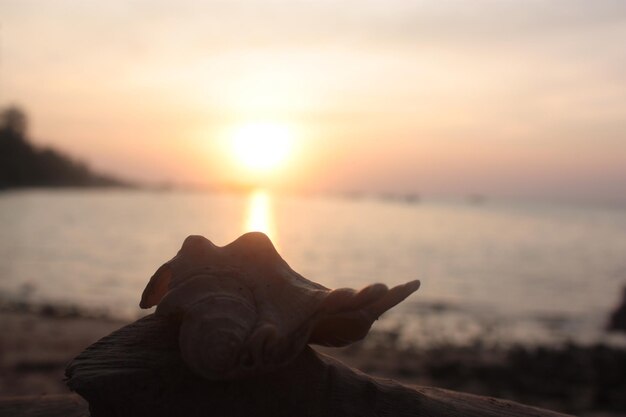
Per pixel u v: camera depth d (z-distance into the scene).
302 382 2.20
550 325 23.19
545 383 12.12
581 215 178.50
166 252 43.75
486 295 30.31
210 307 1.97
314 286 2.15
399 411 2.30
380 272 38.16
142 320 2.33
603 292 32.97
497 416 2.51
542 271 42.03
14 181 144.00
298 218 110.19
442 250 55.06
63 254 40.09
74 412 2.94
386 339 17.34
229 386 2.13
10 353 10.46
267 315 1.99
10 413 2.97
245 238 2.24
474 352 15.06
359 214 141.25
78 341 11.80
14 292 24.98
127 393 2.11
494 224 110.88
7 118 126.00
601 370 13.09
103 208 111.56
